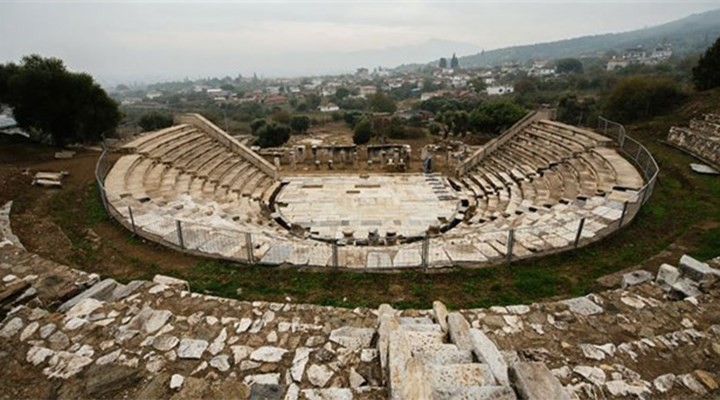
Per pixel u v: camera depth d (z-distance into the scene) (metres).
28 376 5.65
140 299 8.12
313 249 11.95
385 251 11.88
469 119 46.22
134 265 10.97
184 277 10.47
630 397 5.42
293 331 7.10
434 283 10.42
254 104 137.75
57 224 13.07
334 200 22.33
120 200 15.09
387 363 5.27
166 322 7.04
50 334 6.51
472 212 20.34
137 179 17.80
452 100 100.06
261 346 6.61
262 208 20.55
